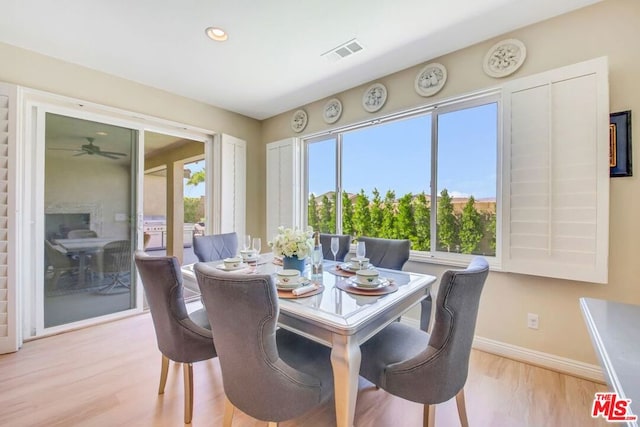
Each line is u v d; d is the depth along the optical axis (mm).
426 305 2006
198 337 1576
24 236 2473
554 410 1688
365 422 1590
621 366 743
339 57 2656
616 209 1903
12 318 2312
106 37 2332
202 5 1979
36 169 2553
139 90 3160
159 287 1538
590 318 1031
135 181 3180
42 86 2555
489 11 2049
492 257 2457
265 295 1068
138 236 3189
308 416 1641
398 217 3074
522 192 2152
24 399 1751
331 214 3707
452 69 2578
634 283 1855
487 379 1998
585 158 1912
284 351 1490
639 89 1835
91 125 2895
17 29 2217
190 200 7129
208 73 2957
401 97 2914
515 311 2275
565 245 1987
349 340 1209
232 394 1230
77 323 2771
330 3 1968
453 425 1573
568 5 1991
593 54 1971
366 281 1698
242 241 4016
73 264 2785
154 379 1972
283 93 3475
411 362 1279
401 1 1950
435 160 2785
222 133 3898
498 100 2408
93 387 1877
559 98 2006
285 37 2352
